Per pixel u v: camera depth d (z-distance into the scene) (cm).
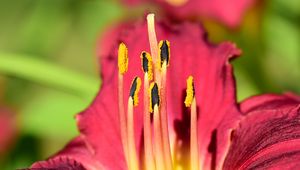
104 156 23
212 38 32
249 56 32
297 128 20
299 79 35
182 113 23
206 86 23
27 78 31
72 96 34
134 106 22
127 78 23
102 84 24
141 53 22
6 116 34
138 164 22
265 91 32
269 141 20
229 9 31
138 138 23
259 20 31
